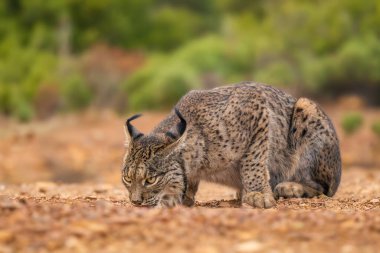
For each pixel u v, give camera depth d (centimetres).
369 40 5662
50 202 1616
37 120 5669
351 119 4369
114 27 7744
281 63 5850
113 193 2058
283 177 1895
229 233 1180
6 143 4175
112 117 5291
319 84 5678
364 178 2592
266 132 1762
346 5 5856
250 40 6297
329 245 1130
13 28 7400
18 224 1202
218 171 1744
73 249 1102
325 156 1920
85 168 3538
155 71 6131
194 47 6334
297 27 5966
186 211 1316
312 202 1777
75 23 7575
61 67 6444
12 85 6175
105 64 6378
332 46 5922
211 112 1714
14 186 2281
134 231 1179
